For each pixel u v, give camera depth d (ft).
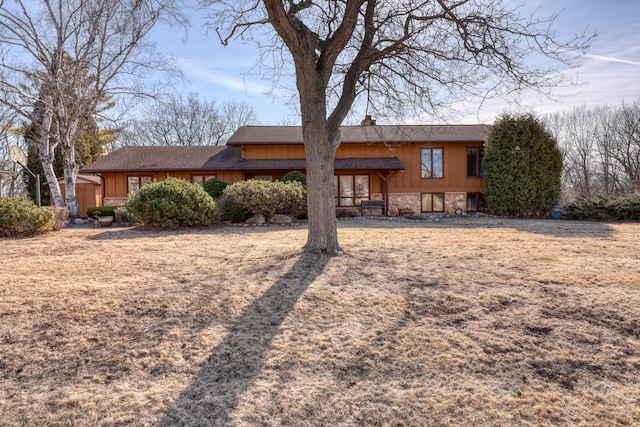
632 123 86.38
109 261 22.62
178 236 34.86
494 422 8.30
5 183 95.50
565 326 12.94
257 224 45.93
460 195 65.46
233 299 15.38
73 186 57.98
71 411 8.66
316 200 23.16
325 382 9.91
